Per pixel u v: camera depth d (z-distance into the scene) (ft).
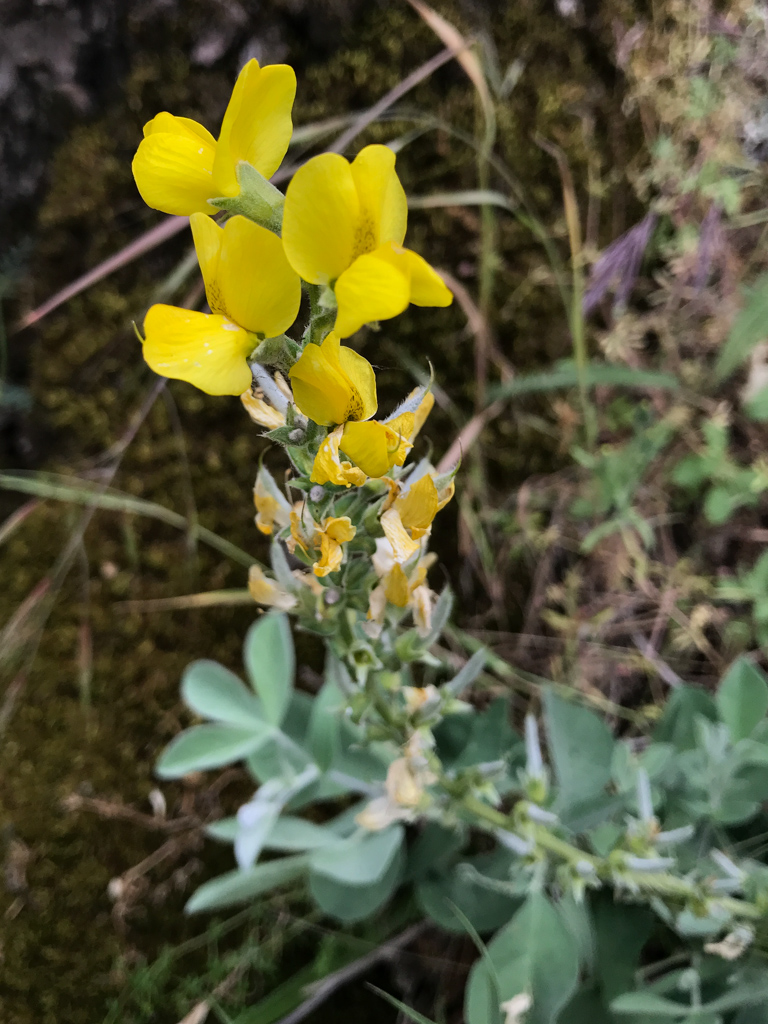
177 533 0.98
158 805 0.94
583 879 0.62
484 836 0.89
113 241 0.97
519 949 0.63
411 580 0.50
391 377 0.95
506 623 0.97
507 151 0.92
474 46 0.89
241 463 0.97
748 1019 0.64
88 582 0.98
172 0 0.89
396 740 0.58
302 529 0.43
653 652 0.94
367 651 0.52
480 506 0.96
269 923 0.90
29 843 0.93
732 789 0.70
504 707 0.77
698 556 0.96
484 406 0.95
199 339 0.39
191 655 0.97
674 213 0.94
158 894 0.92
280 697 0.83
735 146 0.94
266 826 0.75
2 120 0.94
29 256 0.99
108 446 0.98
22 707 0.96
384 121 0.92
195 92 0.93
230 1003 0.88
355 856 0.73
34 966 0.90
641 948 0.69
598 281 0.94
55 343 0.99
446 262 0.94
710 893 0.61
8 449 1.02
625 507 0.92
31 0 0.89
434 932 0.87
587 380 0.86
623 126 0.93
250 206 0.39
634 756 0.82
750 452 0.95
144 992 0.88
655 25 0.91
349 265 0.38
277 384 0.47
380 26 0.89
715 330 0.95
